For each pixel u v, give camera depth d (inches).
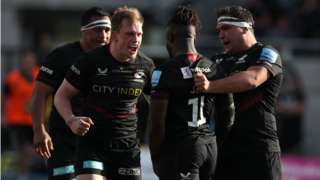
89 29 793.6
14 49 1589.6
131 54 700.7
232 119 722.8
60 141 820.6
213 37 1616.6
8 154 1499.8
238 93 744.3
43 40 1663.4
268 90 741.9
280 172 751.7
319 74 1593.3
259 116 741.3
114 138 715.4
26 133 1473.9
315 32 1704.0
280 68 743.7
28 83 1481.3
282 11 1736.0
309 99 1572.3
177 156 696.4
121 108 716.0
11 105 1480.1
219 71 719.1
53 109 827.4
